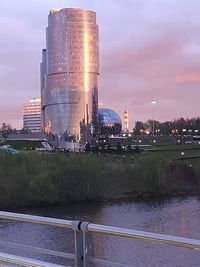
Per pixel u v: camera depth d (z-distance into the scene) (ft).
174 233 161.68
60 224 17.71
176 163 379.55
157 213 222.28
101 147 577.84
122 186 330.75
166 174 353.72
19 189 278.05
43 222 18.38
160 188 339.16
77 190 298.35
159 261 16.52
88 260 17.47
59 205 282.56
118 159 412.77
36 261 18.97
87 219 212.02
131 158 423.64
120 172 352.28
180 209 239.50
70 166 299.58
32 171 298.76
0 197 272.72
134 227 179.73
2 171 285.84
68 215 231.91
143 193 330.34
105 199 307.58
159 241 14.79
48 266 18.48
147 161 347.56
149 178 340.59
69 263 19.44
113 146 615.16
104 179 336.29
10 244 20.52
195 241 14.03
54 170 298.56
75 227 17.21
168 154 522.47
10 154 307.37
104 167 363.56
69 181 296.10
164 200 297.74
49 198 278.26
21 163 301.02
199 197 314.96
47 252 18.79
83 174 302.25
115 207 261.44
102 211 242.17
